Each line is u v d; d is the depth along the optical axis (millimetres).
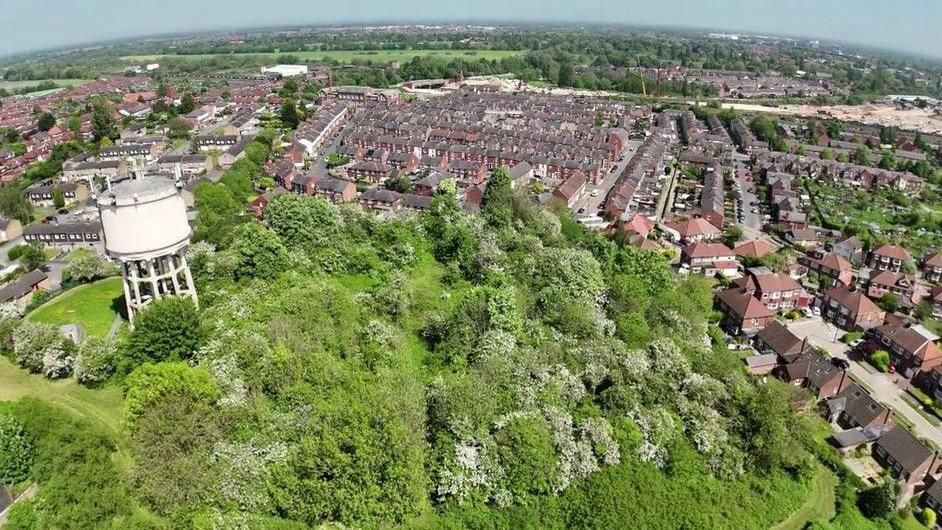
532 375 73625
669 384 80562
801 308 136500
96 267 107062
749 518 73000
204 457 55656
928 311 133250
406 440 58156
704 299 120562
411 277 102438
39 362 75562
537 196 182750
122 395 71125
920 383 110688
